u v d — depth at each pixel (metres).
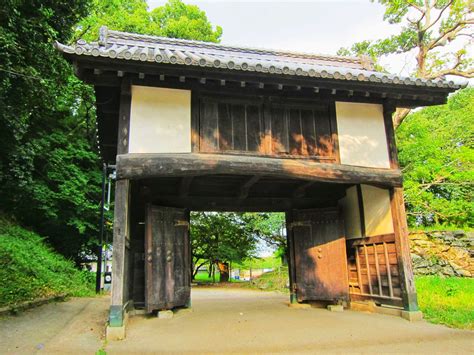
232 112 7.09
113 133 8.55
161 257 7.66
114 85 6.54
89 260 16.33
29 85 8.20
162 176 6.29
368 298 8.38
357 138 7.71
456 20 13.20
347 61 9.77
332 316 7.57
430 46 13.95
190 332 6.05
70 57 5.57
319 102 7.67
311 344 5.31
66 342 5.15
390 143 7.86
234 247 23.09
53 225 14.24
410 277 7.28
